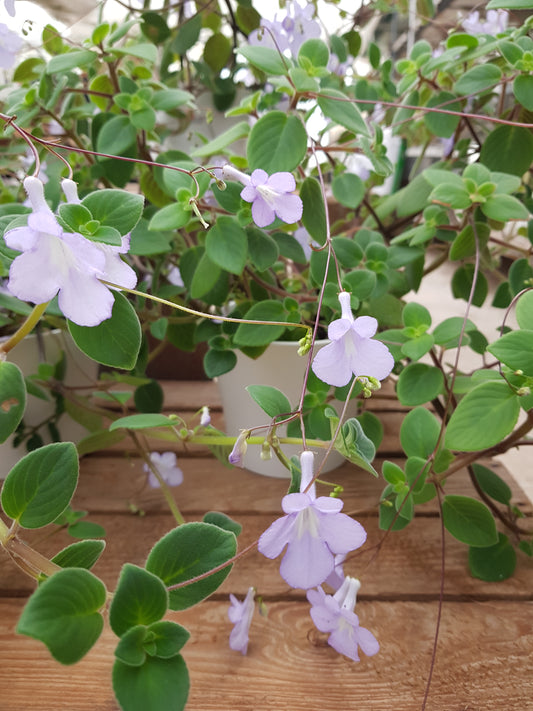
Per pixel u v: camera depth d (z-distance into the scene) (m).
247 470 0.38
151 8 0.48
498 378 0.25
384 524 0.27
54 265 0.14
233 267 0.28
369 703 0.22
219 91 0.48
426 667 0.24
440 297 0.74
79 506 0.34
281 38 0.37
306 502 0.15
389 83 0.45
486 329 0.59
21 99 0.35
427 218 0.34
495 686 0.23
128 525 0.32
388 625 0.26
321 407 0.29
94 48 0.35
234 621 0.24
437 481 0.27
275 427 0.21
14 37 0.30
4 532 0.17
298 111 0.31
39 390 0.32
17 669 0.23
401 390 0.27
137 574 0.14
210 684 0.23
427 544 0.31
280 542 0.15
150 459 0.35
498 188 0.30
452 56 0.33
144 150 0.37
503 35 0.36
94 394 0.37
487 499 0.31
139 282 0.36
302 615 0.26
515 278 0.34
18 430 0.34
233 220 0.29
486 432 0.21
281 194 0.20
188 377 0.53
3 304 0.27
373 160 0.31
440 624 0.26
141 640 0.15
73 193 0.19
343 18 0.49
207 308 0.39
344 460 0.38
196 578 0.16
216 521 0.20
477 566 0.29
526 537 0.31
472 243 0.33
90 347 0.18
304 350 0.21
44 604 0.13
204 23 0.50
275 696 0.22
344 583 0.22
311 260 0.30
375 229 0.45
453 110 0.36
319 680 0.23
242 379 0.35
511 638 0.25
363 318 0.17
